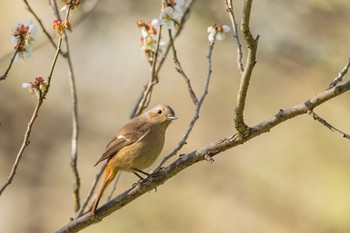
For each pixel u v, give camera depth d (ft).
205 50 51.42
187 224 51.70
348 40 41.27
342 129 51.49
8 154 56.13
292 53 41.65
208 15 42.68
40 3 52.80
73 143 23.32
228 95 57.11
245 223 51.24
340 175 50.78
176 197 52.95
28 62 53.57
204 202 52.60
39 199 56.54
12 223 56.08
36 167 56.85
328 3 41.83
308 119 53.11
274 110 54.60
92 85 57.26
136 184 20.11
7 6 54.34
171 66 57.93
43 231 55.88
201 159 18.86
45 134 56.95
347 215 49.49
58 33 17.60
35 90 17.61
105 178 23.50
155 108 24.94
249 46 16.26
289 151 52.95
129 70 56.59
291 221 51.11
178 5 20.68
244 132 18.03
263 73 53.57
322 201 50.42
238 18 42.47
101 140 57.57
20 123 55.77
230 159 54.34
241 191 53.06
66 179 56.65
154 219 51.93
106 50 54.24
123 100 58.08
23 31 18.13
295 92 54.08
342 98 51.44
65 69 55.67
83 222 20.11
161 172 19.43
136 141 23.93
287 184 51.90
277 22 41.83
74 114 23.38
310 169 51.85
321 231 49.67
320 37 41.37
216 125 57.47
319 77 49.29
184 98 58.34
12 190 56.75
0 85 53.62
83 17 28.35
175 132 57.72
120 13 47.34
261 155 53.93
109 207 20.02
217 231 51.34
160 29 21.98
